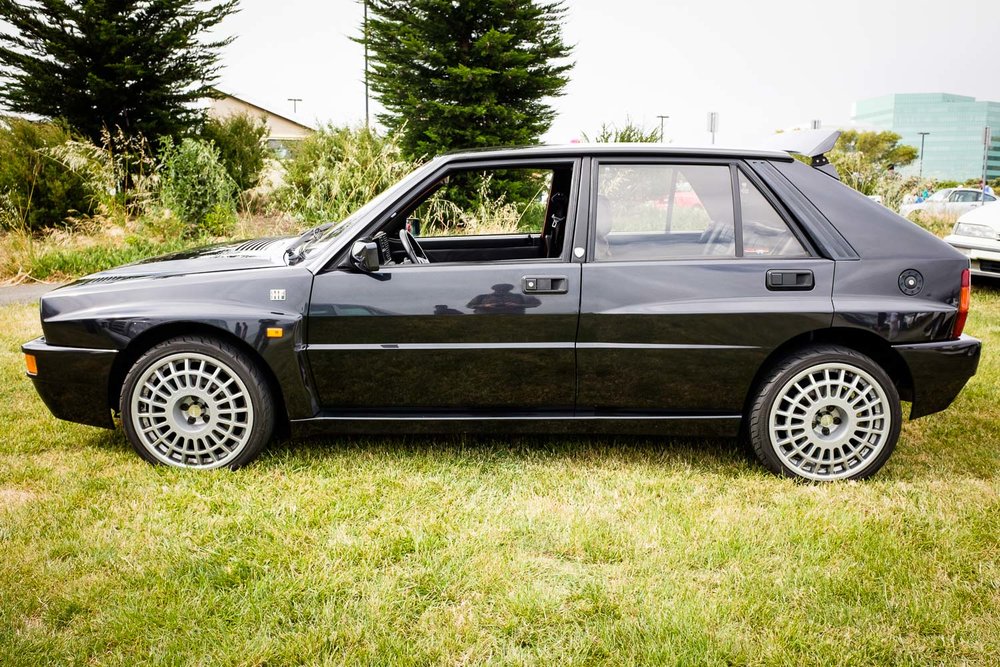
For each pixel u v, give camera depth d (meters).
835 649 2.00
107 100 14.70
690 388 3.09
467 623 2.10
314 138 13.12
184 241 9.95
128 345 3.09
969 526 2.69
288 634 2.04
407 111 13.41
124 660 1.94
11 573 2.34
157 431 3.19
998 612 2.17
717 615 2.14
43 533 2.61
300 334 3.06
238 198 11.70
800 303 2.97
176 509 2.79
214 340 3.11
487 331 3.04
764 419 3.12
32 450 3.41
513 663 1.94
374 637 2.04
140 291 3.13
